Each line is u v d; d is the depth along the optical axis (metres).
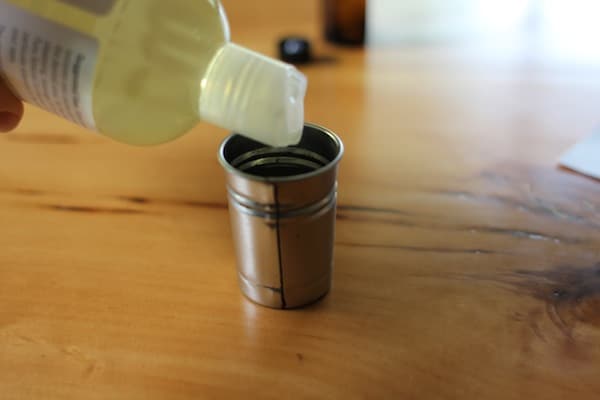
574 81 0.46
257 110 0.24
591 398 0.24
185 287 0.29
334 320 0.27
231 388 0.24
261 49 0.52
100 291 0.28
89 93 0.25
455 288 0.28
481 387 0.24
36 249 0.31
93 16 0.25
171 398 0.24
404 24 0.58
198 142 0.39
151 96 0.26
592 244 0.30
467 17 0.59
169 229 0.32
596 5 0.63
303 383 0.25
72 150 0.38
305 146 0.27
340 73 0.48
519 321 0.27
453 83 0.46
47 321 0.27
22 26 0.25
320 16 0.59
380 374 0.25
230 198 0.26
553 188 0.34
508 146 0.38
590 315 0.27
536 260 0.29
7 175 0.36
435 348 0.26
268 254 0.26
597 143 0.37
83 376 0.25
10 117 0.30
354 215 0.32
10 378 0.25
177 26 0.26
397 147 0.38
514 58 0.50
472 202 0.33
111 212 0.33
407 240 0.31
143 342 0.26
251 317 0.27
